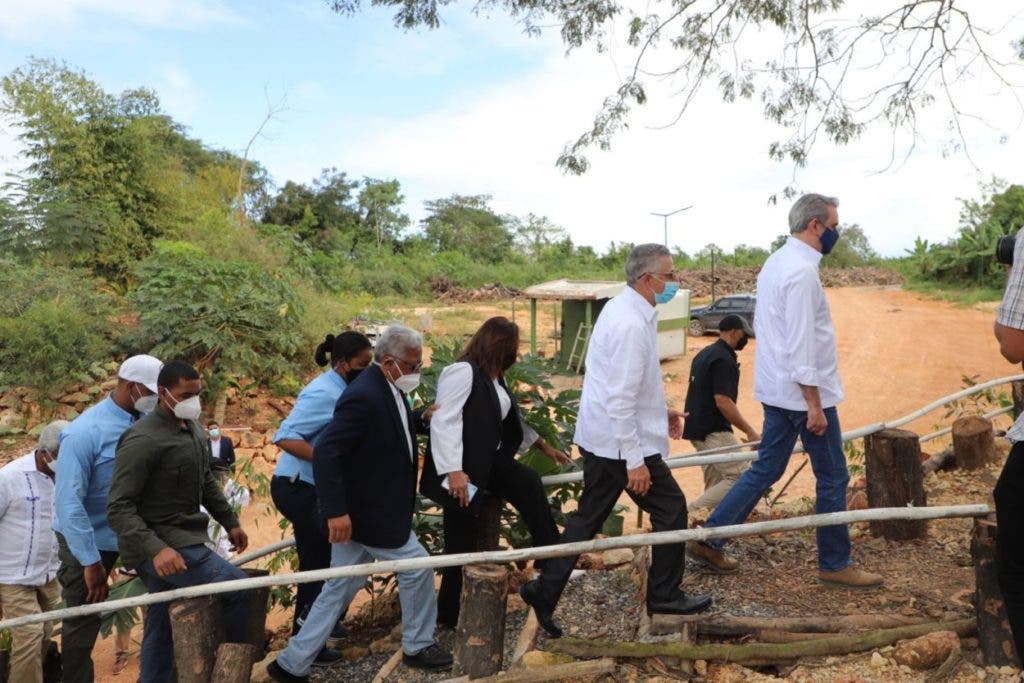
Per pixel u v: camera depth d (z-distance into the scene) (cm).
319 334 1684
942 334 2689
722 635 377
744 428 633
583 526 383
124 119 2223
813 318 382
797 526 330
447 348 568
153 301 1530
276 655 459
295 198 5053
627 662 365
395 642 491
